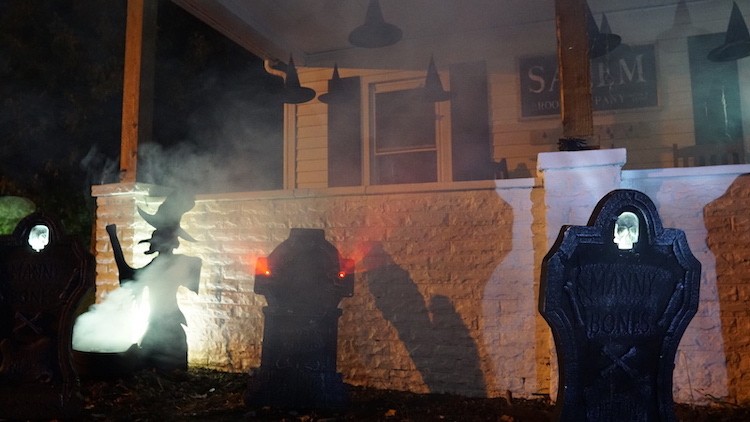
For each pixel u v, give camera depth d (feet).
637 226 12.47
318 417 15.44
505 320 17.49
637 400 12.14
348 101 29.12
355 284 18.98
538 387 17.04
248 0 24.45
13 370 15.58
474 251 17.93
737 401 15.79
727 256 16.20
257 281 16.83
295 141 30.07
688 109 24.02
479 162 26.48
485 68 26.73
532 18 25.70
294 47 29.09
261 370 16.57
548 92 25.63
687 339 16.28
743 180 16.20
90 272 15.81
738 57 21.80
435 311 18.13
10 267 15.92
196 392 17.98
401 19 25.90
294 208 20.07
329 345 16.40
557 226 16.53
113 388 17.87
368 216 19.07
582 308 12.01
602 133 24.93
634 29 24.89
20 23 32.12
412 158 27.91
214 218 21.18
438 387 17.93
